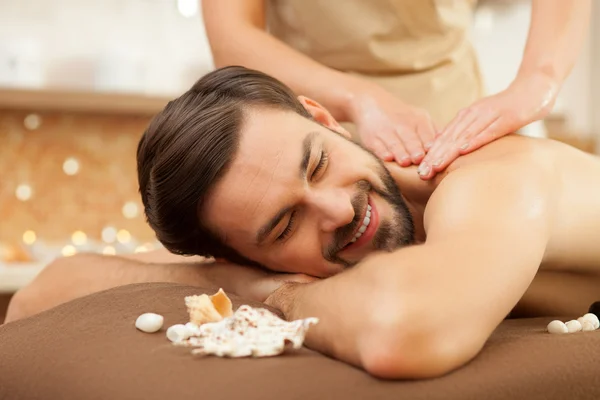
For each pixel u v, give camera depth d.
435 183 1.20
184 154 1.14
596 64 4.03
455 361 0.76
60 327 0.95
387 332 0.76
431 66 1.76
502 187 0.96
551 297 1.21
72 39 3.54
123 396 0.75
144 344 0.86
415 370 0.75
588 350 0.81
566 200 1.06
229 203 1.13
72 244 3.33
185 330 0.86
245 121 1.12
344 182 1.14
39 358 0.88
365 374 0.76
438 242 0.86
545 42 1.42
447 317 0.77
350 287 0.85
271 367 0.77
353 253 1.16
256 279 1.22
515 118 1.23
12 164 3.35
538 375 0.76
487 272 0.83
